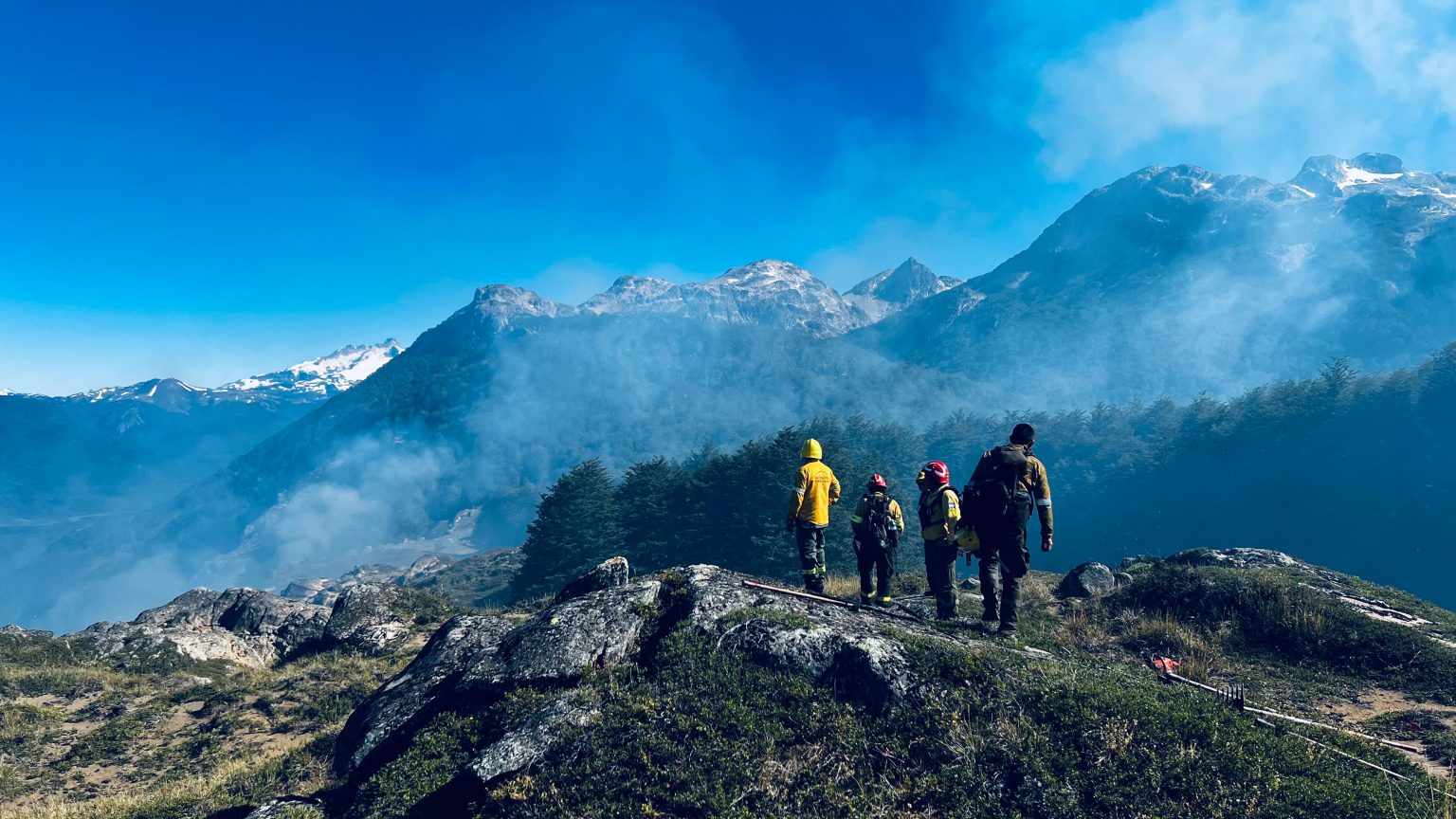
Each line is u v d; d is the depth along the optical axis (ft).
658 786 15.51
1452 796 14.49
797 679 18.16
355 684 47.62
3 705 44.14
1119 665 21.75
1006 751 15.20
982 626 23.66
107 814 27.71
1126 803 13.88
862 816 14.30
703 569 25.89
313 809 20.13
